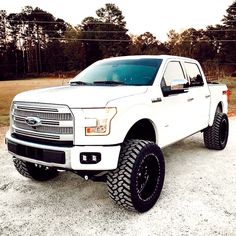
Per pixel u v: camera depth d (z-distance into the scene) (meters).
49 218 3.72
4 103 22.80
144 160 3.69
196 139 7.66
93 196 4.33
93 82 4.75
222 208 3.87
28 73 102.75
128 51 103.06
